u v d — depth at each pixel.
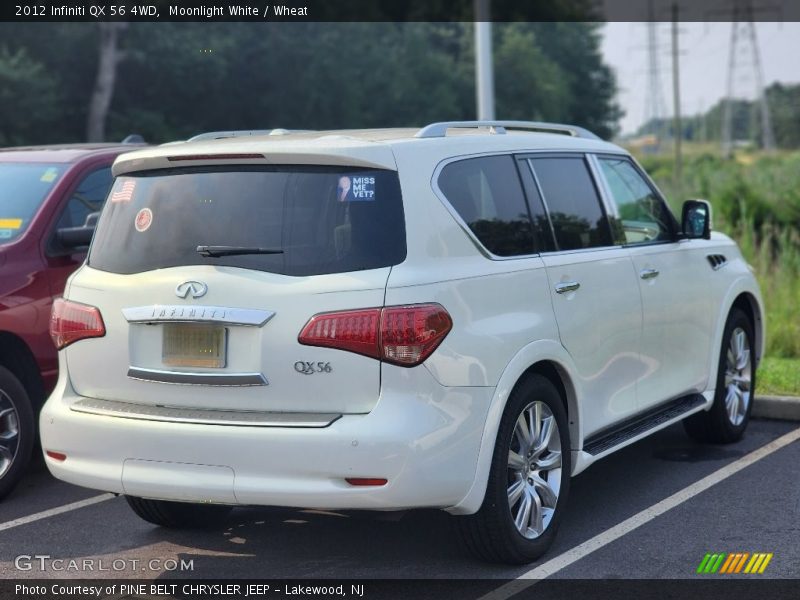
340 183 4.68
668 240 6.70
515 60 64.25
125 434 4.71
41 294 6.86
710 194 22.16
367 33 50.28
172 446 4.60
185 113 44.28
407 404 4.45
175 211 4.89
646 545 5.38
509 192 5.32
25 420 6.60
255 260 4.64
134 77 42.53
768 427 7.90
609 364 5.76
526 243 5.29
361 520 5.90
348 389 4.46
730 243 7.53
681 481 6.54
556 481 5.24
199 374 4.65
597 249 5.85
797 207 19.22
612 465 6.96
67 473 4.92
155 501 5.63
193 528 5.85
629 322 5.95
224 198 4.80
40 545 5.63
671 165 68.06
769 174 21.75
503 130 5.64
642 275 6.12
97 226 5.18
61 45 40.41
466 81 59.25
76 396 5.05
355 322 4.45
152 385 4.78
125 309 4.83
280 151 4.70
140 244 4.93
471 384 4.63
